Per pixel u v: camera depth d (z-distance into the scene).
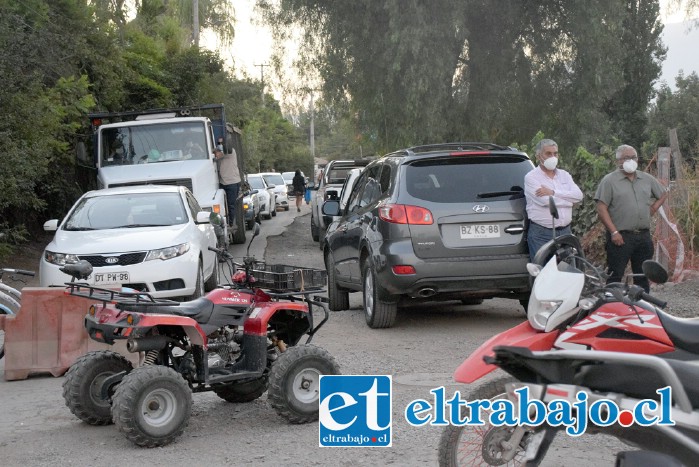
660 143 36.53
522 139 22.91
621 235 9.82
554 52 21.92
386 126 21.41
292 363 6.82
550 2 21.53
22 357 8.87
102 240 11.77
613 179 9.84
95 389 6.92
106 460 6.10
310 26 21.94
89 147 21.38
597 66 21.22
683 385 4.16
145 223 12.68
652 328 4.52
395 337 10.12
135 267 11.45
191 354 6.82
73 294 6.64
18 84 17.36
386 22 20.66
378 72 21.05
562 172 9.70
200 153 19.89
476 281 9.78
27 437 6.75
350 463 5.85
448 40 20.28
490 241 9.82
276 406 6.80
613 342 4.58
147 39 33.72
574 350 4.39
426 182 9.98
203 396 8.05
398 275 9.77
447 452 4.82
